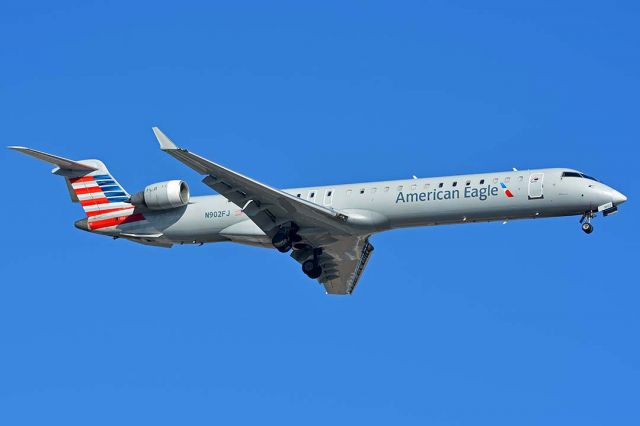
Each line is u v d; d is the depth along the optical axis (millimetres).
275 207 131250
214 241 141000
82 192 145000
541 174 127688
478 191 128125
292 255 140250
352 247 137875
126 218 143000
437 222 130625
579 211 126812
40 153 138875
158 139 119688
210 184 127938
